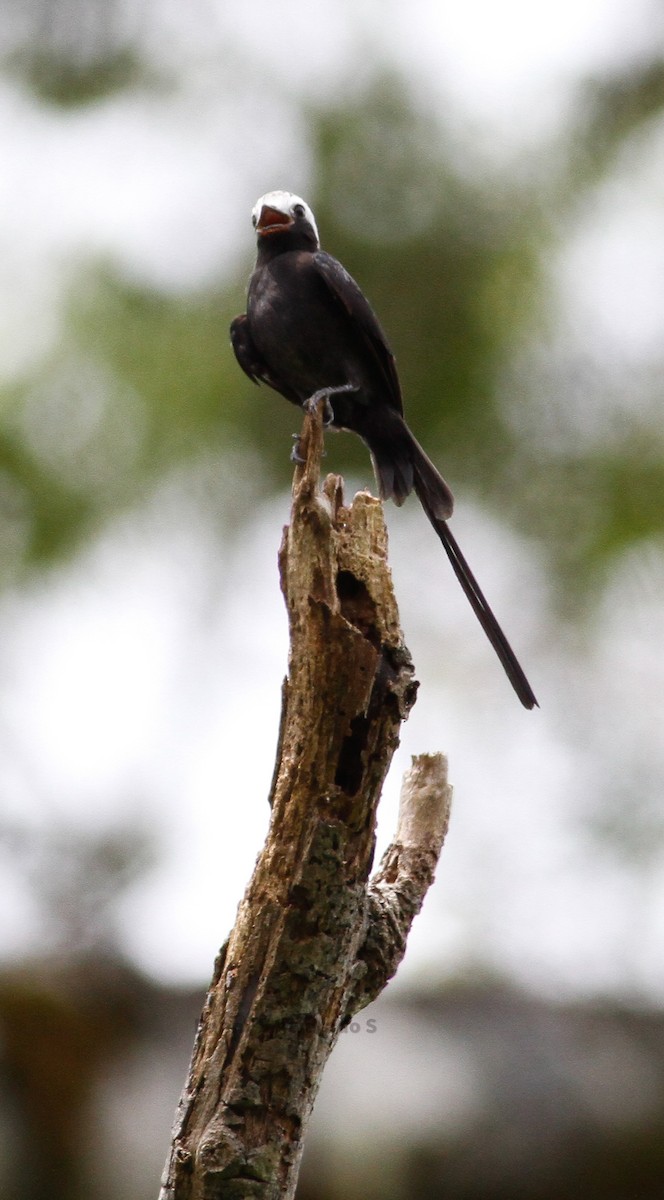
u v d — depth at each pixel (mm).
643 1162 10977
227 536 14672
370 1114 10922
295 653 6375
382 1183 10695
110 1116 11219
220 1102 5980
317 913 6074
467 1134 10898
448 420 13844
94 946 12547
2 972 11758
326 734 6246
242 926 6168
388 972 6750
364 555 6723
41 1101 11188
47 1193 10922
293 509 6523
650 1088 11359
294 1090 6008
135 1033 11719
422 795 7324
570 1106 11125
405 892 6973
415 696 6496
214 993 6176
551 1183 10883
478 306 13695
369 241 13641
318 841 6113
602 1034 11938
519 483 14117
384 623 6621
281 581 6605
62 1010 11539
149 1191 10766
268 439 14055
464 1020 11977
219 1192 5855
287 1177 5969
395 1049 11445
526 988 12570
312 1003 6055
